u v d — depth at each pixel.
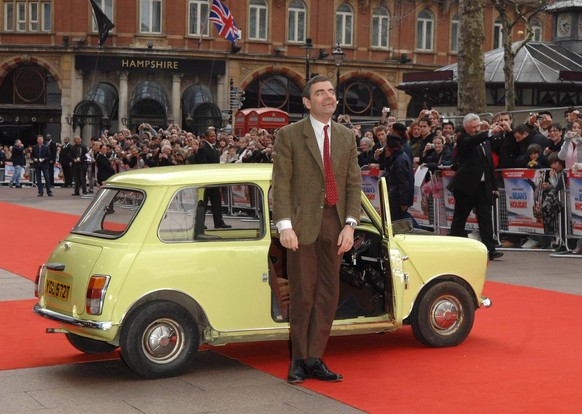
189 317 7.63
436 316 8.64
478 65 25.30
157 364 7.56
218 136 27.30
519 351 8.55
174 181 7.75
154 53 52.12
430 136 17.89
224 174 7.90
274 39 54.91
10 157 44.66
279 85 55.44
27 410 6.77
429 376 7.65
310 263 7.31
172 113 52.66
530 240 16.45
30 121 53.50
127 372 7.87
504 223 16.44
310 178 7.25
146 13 52.59
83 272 7.55
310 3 55.38
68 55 52.25
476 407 6.77
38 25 52.59
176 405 6.86
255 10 54.59
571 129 15.59
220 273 7.69
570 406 6.79
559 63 38.31
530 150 15.86
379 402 6.89
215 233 7.82
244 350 8.66
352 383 7.44
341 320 8.12
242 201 7.95
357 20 56.38
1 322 10.01
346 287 8.45
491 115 19.84
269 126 47.75
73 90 52.38
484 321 9.98
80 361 8.30
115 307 7.37
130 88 52.59
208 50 53.00
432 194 17.34
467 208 14.74
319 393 7.14
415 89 39.03
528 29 30.83
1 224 21.94
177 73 52.69
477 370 7.85
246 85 54.19
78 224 8.17
